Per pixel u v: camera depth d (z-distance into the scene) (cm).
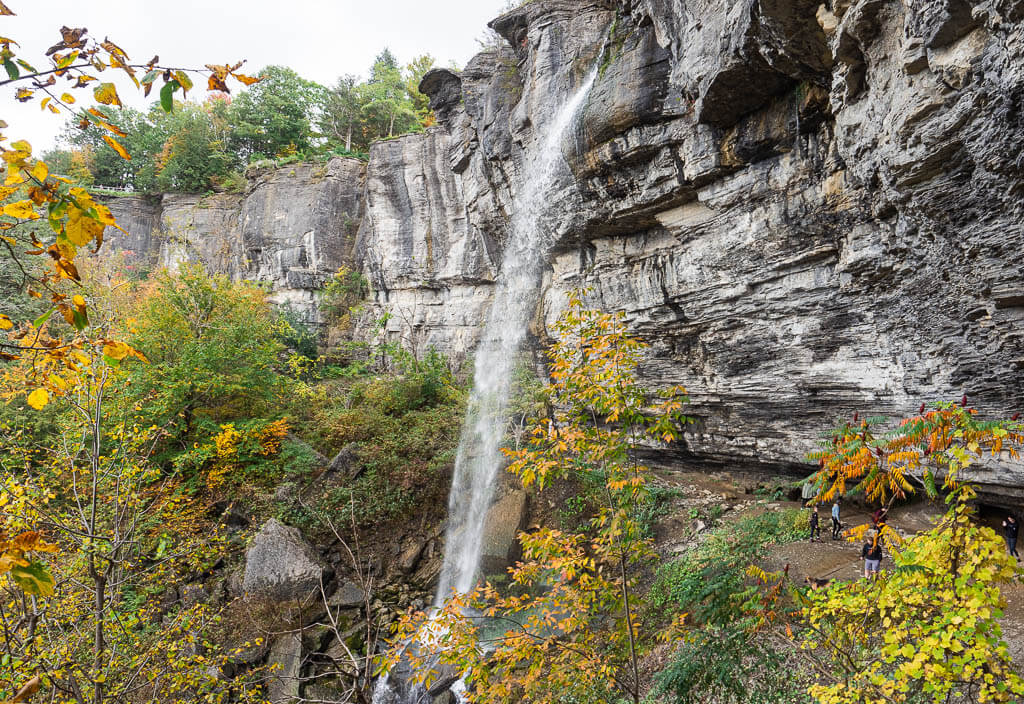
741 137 1184
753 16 941
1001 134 660
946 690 324
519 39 1908
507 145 1928
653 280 1520
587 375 533
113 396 823
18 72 155
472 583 1263
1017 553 952
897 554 378
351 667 998
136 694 681
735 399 1434
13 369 828
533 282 2056
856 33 812
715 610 540
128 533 550
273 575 1140
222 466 1441
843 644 436
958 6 639
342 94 3606
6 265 1548
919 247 895
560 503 1463
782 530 1199
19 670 434
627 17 1466
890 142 808
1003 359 842
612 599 551
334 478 1529
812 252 1134
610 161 1447
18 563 157
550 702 557
